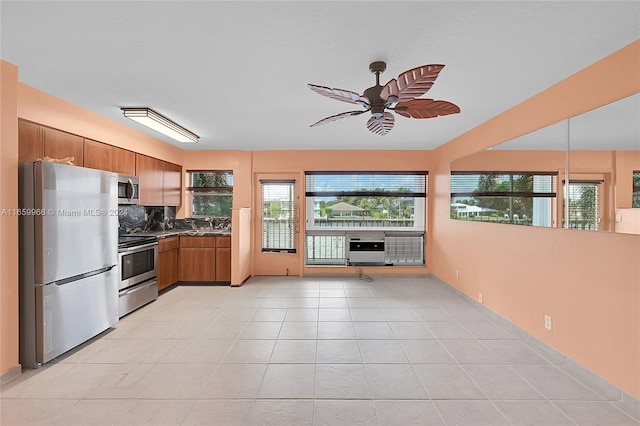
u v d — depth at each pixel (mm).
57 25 1791
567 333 2439
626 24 1742
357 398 2037
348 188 5590
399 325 3277
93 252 2895
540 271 2736
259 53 2125
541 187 2699
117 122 3760
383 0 1573
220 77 2500
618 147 2006
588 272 2242
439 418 1849
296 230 5602
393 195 5574
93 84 2635
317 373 2336
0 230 2197
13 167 2293
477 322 3355
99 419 1824
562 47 2002
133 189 3846
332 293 4469
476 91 2721
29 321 2393
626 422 1813
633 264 1927
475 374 2328
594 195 2178
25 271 2393
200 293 4492
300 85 2658
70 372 2342
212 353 2650
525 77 2439
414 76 1715
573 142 2361
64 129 3008
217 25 1797
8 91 2250
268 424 1790
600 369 2148
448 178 4754
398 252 5590
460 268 4336
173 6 1623
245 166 5496
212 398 2029
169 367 2418
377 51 2092
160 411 1898
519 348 2750
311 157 5504
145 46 2029
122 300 3447
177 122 3764
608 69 2086
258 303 4023
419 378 2273
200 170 5531
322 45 2020
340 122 3734
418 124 3770
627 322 1971
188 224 5555
